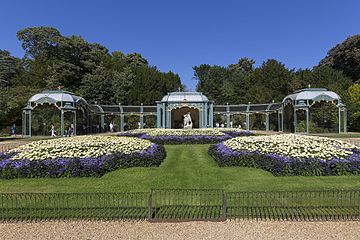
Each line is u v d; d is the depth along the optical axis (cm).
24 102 4394
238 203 757
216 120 5341
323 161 1103
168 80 6638
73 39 6631
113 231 634
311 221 674
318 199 777
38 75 6025
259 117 5169
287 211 705
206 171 1153
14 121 4344
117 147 1331
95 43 8038
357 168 1102
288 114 4356
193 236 606
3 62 6562
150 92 5981
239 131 2916
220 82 7481
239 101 6103
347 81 5525
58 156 1160
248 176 1062
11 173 1067
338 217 684
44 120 4275
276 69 6159
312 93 3469
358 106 3931
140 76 6300
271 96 5494
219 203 766
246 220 683
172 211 718
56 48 6550
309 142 1334
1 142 2592
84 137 1598
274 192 729
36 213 713
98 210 720
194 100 3625
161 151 1488
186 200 790
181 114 4303
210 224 664
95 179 1045
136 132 2803
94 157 1171
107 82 6028
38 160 1127
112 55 8725
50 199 814
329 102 3788
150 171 1161
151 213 686
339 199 782
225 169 1188
